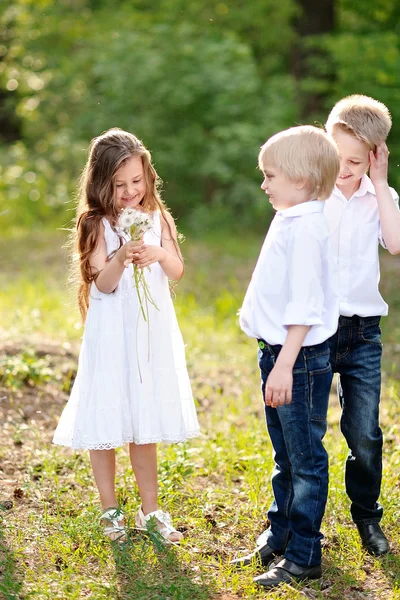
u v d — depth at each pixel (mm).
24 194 23547
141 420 5242
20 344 9766
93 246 5293
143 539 5410
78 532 5418
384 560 5305
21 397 8305
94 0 25281
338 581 5055
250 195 21797
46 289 14633
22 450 7031
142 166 5285
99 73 21969
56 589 4770
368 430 5211
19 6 24438
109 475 5492
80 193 5582
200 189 23047
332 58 23016
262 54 25344
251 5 23656
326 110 22688
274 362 4875
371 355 5195
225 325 12562
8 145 28016
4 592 4594
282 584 4855
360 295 5125
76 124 22578
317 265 4707
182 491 6324
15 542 5328
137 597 4727
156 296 5359
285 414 4852
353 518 5531
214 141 21953
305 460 4859
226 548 5492
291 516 4965
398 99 21547
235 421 8227
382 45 21734
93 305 5320
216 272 16734
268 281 4832
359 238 5125
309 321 4637
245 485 6445
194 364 10219
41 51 24281
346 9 23656
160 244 5496
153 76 21578
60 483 6391
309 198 4816
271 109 21656
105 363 5227
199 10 24234
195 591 4820
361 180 5152
